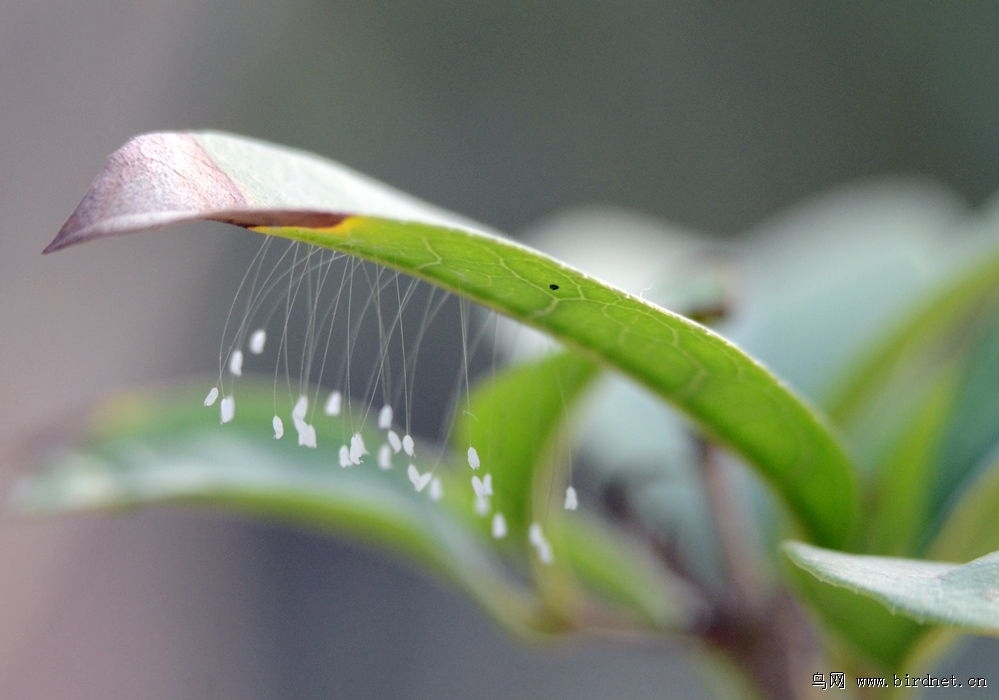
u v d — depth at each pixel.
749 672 0.13
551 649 0.14
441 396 0.34
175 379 0.33
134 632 0.32
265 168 0.11
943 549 0.13
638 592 0.14
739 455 0.12
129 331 0.33
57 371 0.31
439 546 0.14
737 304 0.14
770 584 0.14
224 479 0.14
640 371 0.12
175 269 0.34
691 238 0.21
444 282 0.11
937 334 0.14
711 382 0.12
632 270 0.19
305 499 0.14
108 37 0.34
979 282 0.14
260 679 0.34
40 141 0.32
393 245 0.11
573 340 0.12
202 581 0.34
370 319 0.27
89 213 0.11
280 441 0.14
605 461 0.15
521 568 0.14
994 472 0.13
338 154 0.43
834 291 0.16
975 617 0.11
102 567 0.32
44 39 0.33
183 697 0.32
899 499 0.13
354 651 0.36
